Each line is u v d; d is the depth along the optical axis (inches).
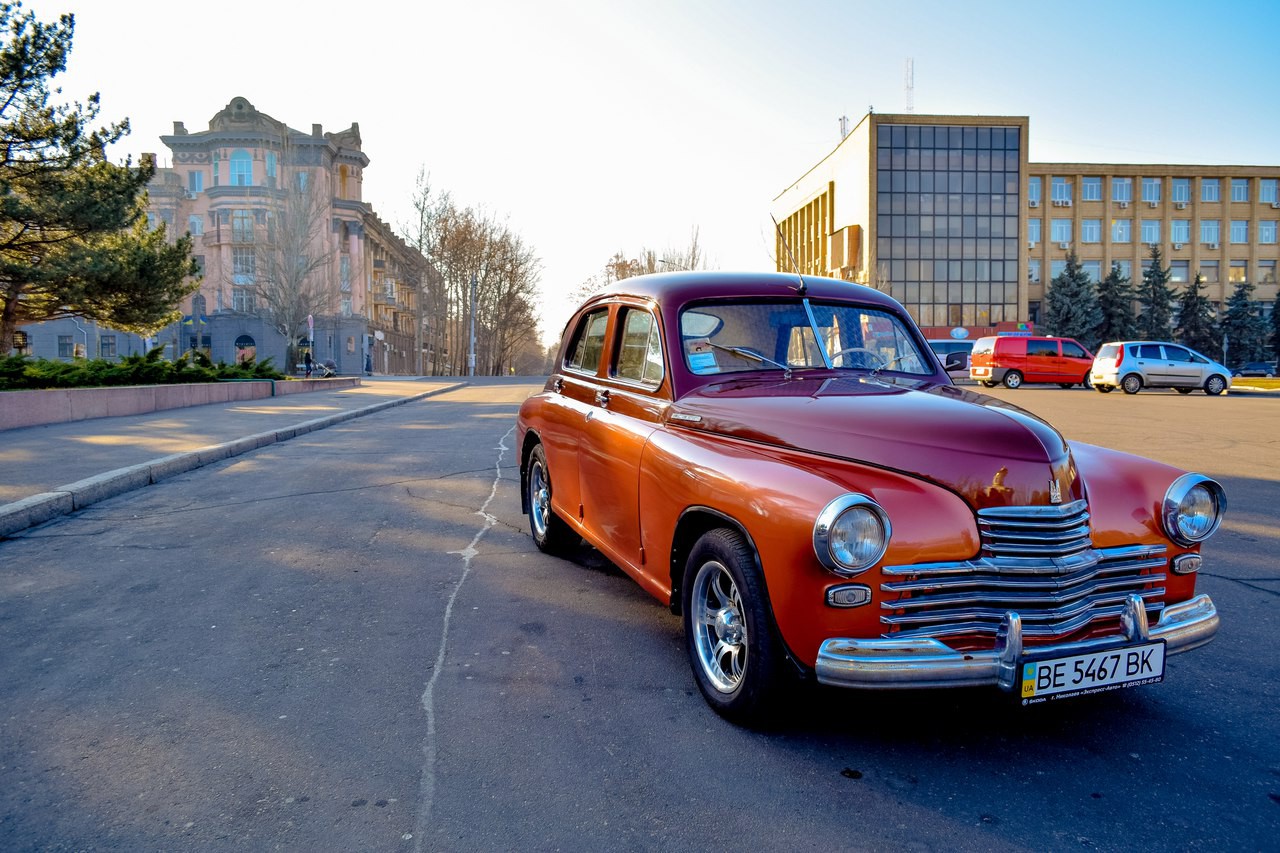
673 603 140.8
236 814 99.7
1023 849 93.8
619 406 168.1
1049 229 2586.1
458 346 2568.9
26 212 758.5
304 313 1606.8
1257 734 123.3
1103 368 1036.5
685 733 121.9
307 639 159.0
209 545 231.6
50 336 2188.7
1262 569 211.3
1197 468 370.3
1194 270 2635.3
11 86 743.1
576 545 223.8
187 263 921.5
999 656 106.7
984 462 112.3
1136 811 102.1
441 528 254.8
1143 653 114.3
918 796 105.2
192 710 128.0
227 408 682.2
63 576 200.8
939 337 2281.0
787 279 169.2
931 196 2272.4
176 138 2288.4
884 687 104.1
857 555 103.3
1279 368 2474.2
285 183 1627.7
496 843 94.0
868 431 120.6
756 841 94.9
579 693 135.6
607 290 197.5
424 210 2178.9
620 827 97.4
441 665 146.6
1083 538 113.2
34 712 127.1
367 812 100.3
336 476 352.2
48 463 342.6
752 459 122.3
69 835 95.0
